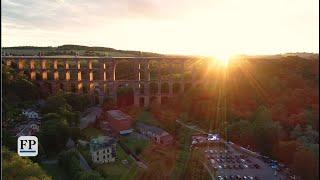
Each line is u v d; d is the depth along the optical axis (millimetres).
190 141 142625
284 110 160000
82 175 92250
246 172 113812
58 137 119500
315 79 191625
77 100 181625
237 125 146750
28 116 148375
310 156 114250
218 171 113438
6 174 69625
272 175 112688
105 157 115125
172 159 121250
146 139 144500
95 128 159500
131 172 108938
